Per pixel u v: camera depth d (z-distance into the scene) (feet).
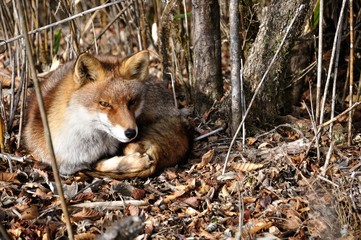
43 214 21.36
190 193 23.08
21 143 26.40
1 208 21.59
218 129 27.32
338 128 26.66
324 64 30.58
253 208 21.95
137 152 24.14
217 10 27.78
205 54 28.04
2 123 25.11
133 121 23.15
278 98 27.66
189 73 30.22
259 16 28.78
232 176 23.72
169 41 29.94
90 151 24.54
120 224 16.11
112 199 22.71
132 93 23.85
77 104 23.93
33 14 31.40
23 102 25.53
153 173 24.08
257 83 26.78
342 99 29.19
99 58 26.08
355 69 32.42
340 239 19.90
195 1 27.45
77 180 24.14
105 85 23.66
